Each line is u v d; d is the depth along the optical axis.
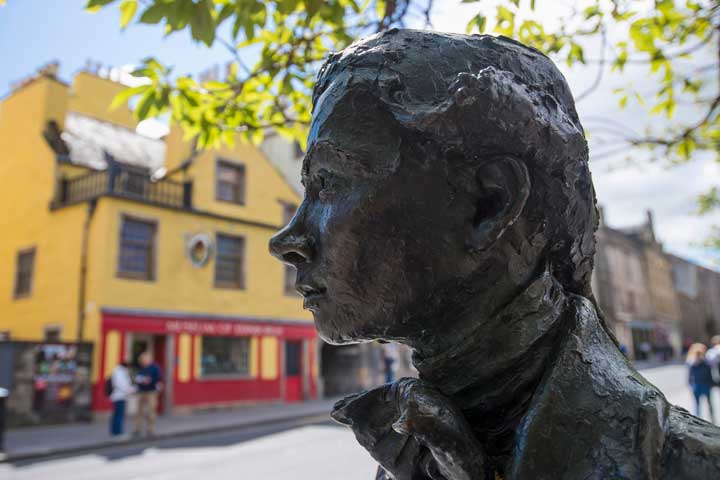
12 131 15.25
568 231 0.76
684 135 2.93
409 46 0.78
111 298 12.29
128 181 13.41
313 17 2.49
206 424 11.32
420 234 0.72
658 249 44.41
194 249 13.95
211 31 2.01
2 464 7.91
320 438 9.13
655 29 2.61
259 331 15.24
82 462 7.88
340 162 0.75
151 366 10.29
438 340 0.77
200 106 2.72
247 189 15.76
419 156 0.72
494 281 0.73
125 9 2.14
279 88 2.69
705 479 0.59
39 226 13.81
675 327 44.03
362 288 0.75
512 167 0.70
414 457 0.77
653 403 0.63
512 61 0.78
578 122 0.84
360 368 17.48
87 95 18.31
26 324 13.67
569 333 0.71
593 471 0.61
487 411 0.76
